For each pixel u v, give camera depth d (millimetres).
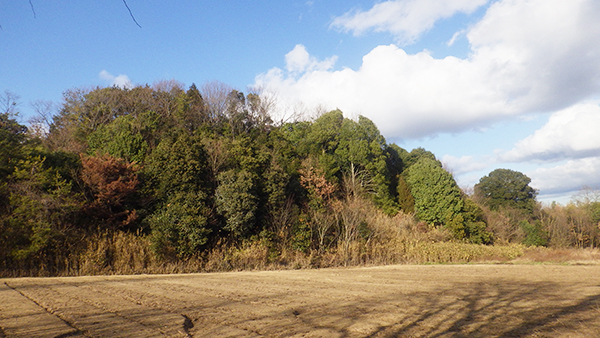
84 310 7434
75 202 17625
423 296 9711
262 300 8938
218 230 20750
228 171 21781
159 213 19641
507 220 45750
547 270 17922
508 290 10953
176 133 27094
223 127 34250
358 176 35438
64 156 20297
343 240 25188
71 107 32219
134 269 16797
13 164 17250
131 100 33906
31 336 5449
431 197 37281
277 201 23234
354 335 5695
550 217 52469
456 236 34906
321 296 9664
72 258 16047
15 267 14828
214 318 6844
